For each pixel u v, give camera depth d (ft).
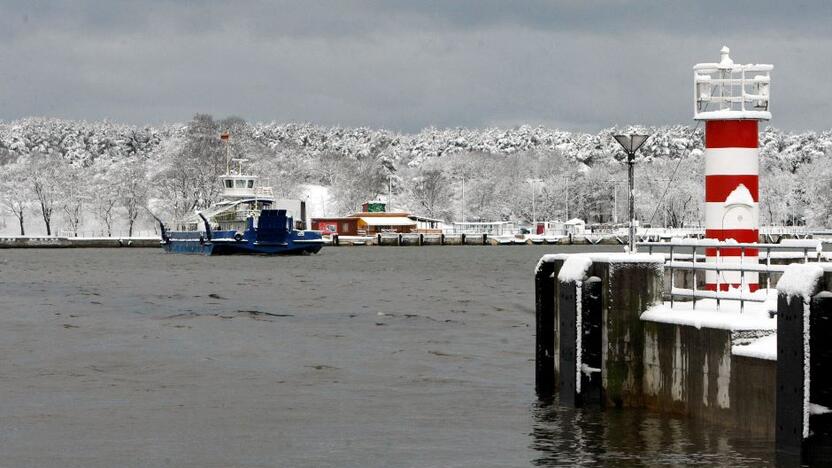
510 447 128.77
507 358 206.39
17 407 157.58
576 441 126.72
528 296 396.37
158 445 133.69
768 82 149.48
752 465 109.40
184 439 136.77
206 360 206.69
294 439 136.26
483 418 145.38
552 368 150.30
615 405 133.80
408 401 159.84
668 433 124.16
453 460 124.16
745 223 149.07
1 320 292.61
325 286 466.29
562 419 135.95
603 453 121.80
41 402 161.48
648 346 132.05
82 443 134.72
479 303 358.43
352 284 481.46
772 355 111.75
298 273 586.86
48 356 213.46
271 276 553.64
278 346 228.63
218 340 240.53
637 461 117.70
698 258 155.33
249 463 124.77
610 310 133.08
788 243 161.89
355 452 128.77
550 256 148.56
